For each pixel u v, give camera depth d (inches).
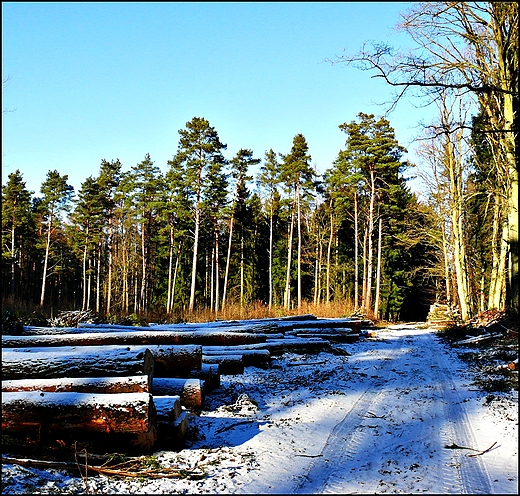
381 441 301.7
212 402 392.5
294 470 255.6
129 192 2017.7
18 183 2053.4
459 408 365.7
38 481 222.5
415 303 2033.7
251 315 1327.5
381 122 1544.0
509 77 605.6
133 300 2487.7
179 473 244.7
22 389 281.1
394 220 1660.9
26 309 1227.9
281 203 1883.6
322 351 695.1
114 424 258.8
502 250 898.7
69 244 2308.1
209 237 2228.1
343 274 2069.4
